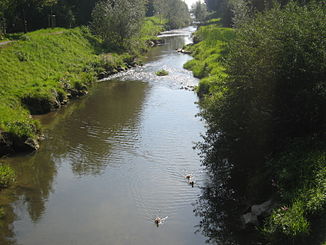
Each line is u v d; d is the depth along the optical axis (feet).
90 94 118.62
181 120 89.10
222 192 55.01
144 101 107.96
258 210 43.88
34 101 98.37
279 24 52.26
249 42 55.31
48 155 70.90
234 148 55.06
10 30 203.00
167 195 54.80
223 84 59.00
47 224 48.16
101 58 160.04
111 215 49.90
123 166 64.90
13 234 46.14
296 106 49.83
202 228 46.37
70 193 56.18
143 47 223.10
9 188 58.23
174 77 142.92
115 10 202.59
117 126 86.12
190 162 65.67
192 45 233.14
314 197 38.04
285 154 48.39
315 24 50.34
